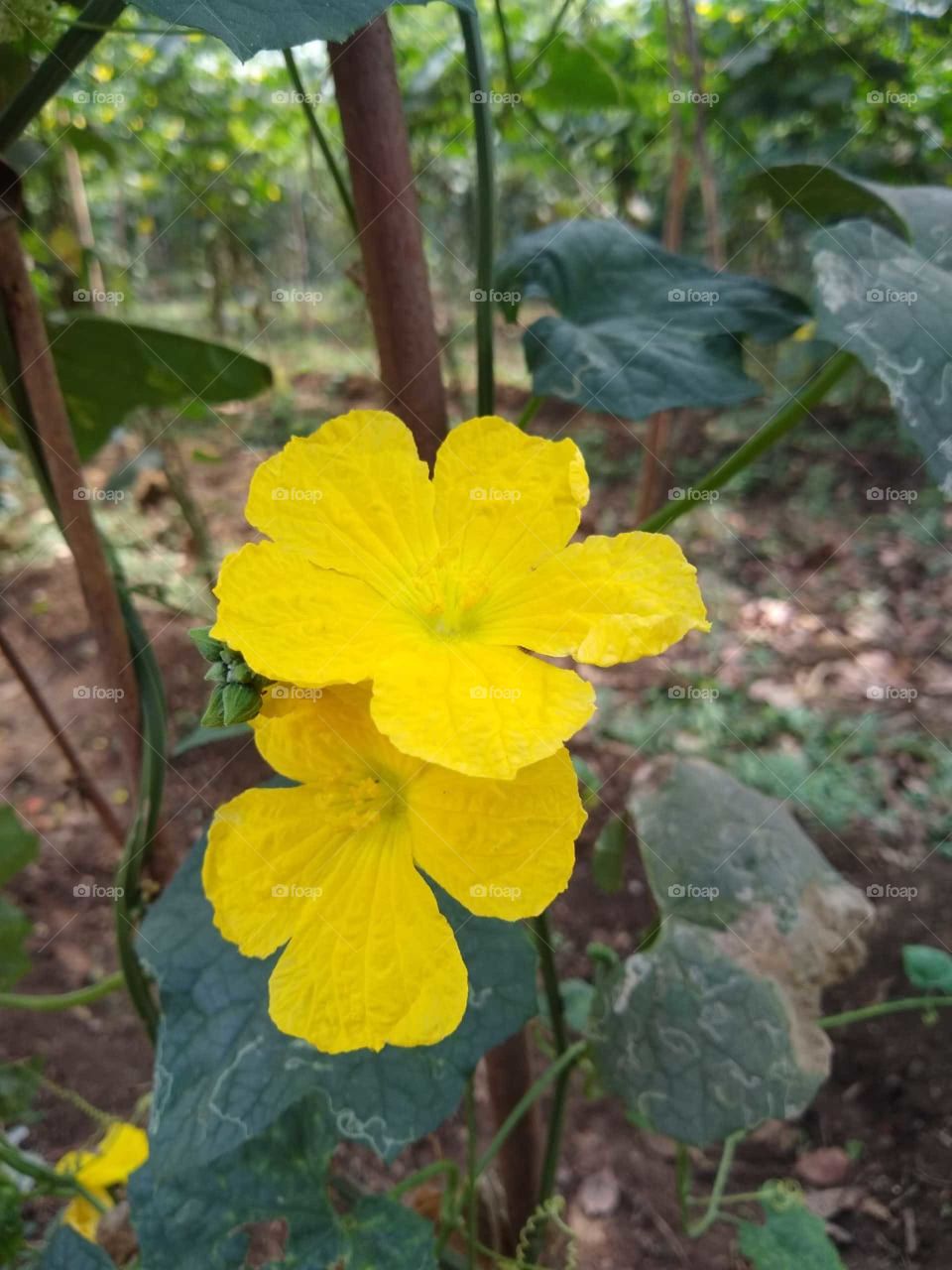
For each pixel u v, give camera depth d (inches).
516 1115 11.0
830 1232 16.5
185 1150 7.9
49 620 31.6
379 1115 8.2
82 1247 10.2
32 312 8.9
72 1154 13.1
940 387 7.5
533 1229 13.0
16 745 26.6
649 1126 10.5
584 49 14.8
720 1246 16.4
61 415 9.3
